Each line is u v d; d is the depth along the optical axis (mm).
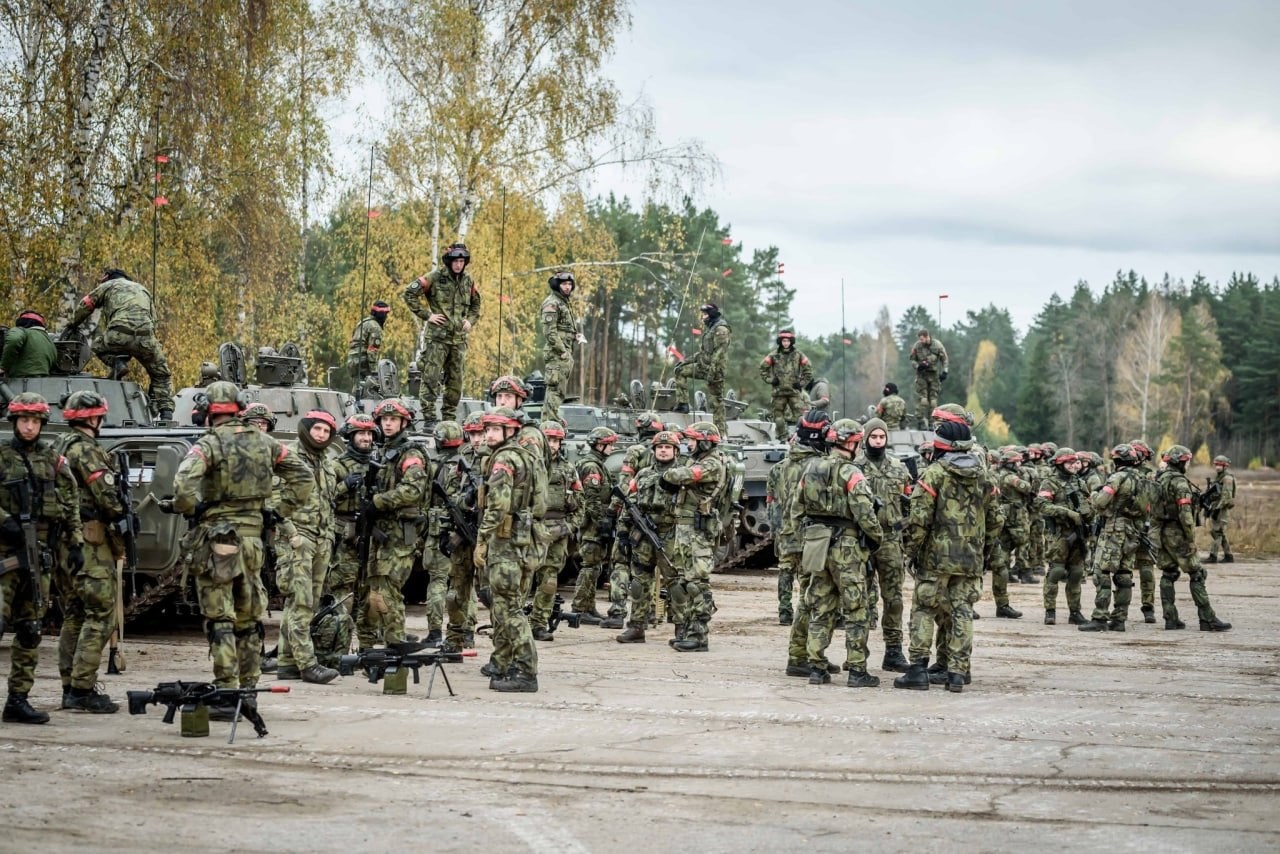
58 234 24469
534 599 15742
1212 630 17672
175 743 9055
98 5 25047
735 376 67938
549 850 6668
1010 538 19453
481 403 21812
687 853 6672
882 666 13719
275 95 31344
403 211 35125
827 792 7992
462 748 9008
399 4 31672
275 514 9992
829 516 12266
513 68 32062
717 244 64812
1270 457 97625
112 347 17000
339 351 37812
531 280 35438
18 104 24578
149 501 14812
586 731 9688
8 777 7945
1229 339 104688
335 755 8742
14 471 9680
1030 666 13930
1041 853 6801
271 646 14562
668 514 15078
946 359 32438
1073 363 101688
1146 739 9734
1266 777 8539
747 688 11953
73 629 10414
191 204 28438
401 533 12766
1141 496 17391
